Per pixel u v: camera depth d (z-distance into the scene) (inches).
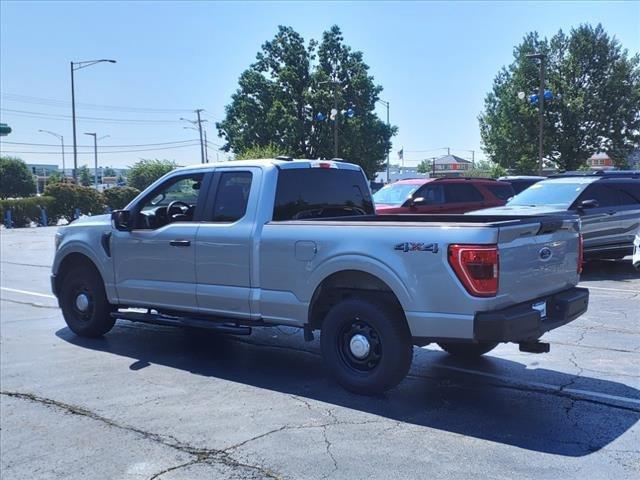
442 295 185.5
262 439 173.5
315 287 214.2
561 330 297.9
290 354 267.6
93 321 295.1
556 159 1859.0
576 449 163.0
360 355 207.9
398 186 608.7
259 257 228.8
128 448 170.2
